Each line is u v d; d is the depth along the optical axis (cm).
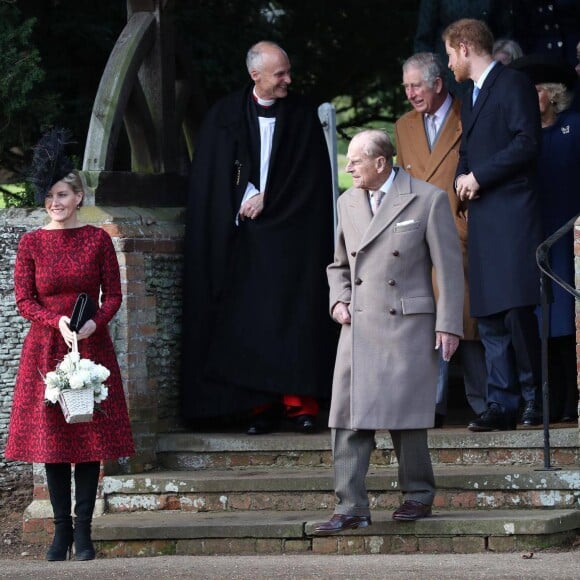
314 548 2538
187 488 2786
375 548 2508
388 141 2464
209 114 3183
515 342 2808
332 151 3491
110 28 3591
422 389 2438
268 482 2750
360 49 4275
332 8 4138
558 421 2975
